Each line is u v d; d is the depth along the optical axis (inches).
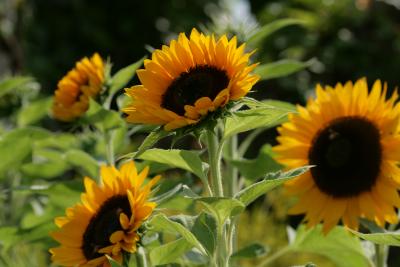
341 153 74.9
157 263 69.7
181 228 67.0
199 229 69.6
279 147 76.2
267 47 170.2
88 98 80.4
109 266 68.2
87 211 70.1
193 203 76.8
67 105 81.7
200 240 69.2
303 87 170.1
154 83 67.0
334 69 175.8
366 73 174.6
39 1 189.6
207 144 68.7
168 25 199.6
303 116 76.1
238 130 68.2
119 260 68.1
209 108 64.8
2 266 86.3
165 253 69.4
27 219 85.5
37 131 85.1
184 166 70.1
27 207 92.1
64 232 70.0
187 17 198.8
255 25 79.8
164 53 67.2
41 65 184.5
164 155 69.5
